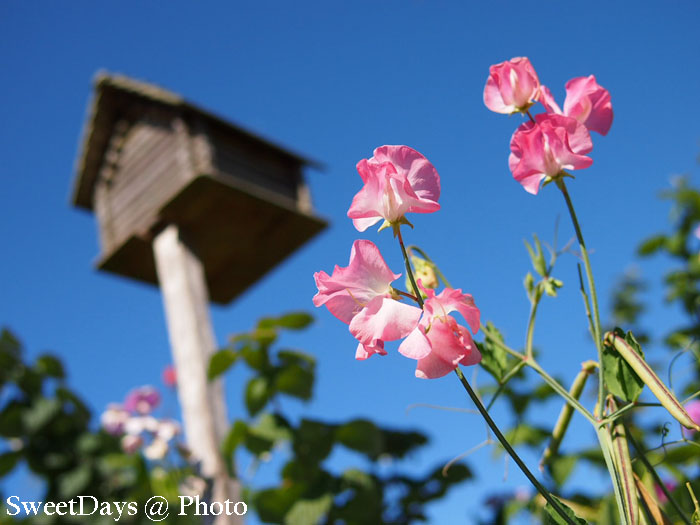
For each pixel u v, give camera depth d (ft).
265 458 3.94
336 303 1.36
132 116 6.31
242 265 6.13
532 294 1.64
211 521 4.21
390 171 1.34
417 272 1.69
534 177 1.50
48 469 5.44
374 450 3.91
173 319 5.23
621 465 1.36
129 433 5.31
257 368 4.14
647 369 1.42
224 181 5.34
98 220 6.38
